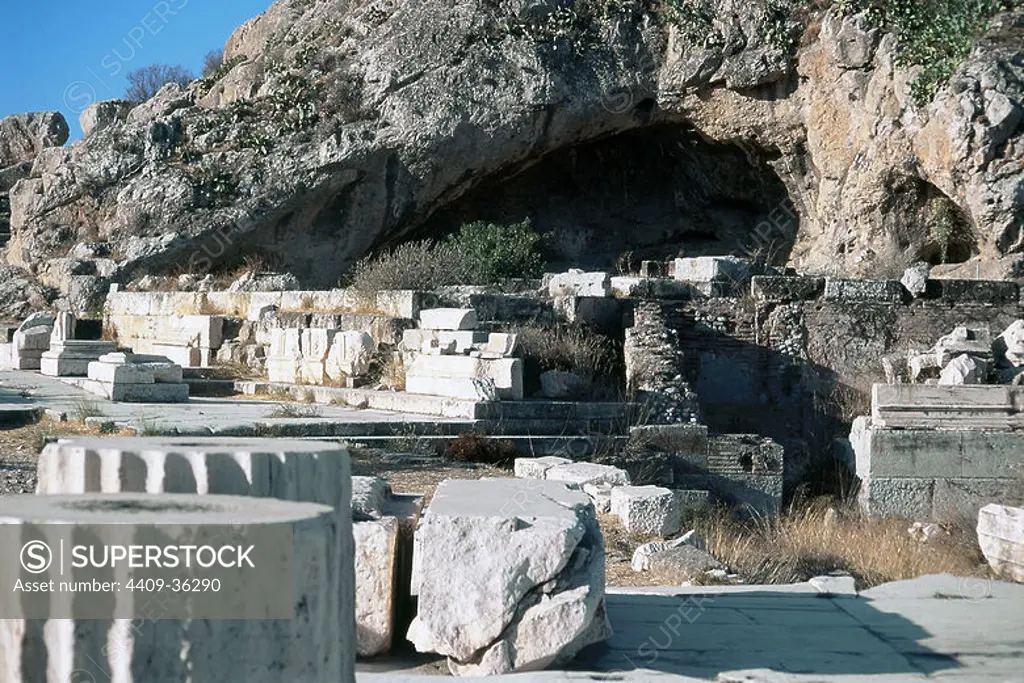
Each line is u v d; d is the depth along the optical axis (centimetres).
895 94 3412
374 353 2231
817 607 902
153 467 440
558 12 3881
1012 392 2055
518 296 2389
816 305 2659
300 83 3809
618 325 2442
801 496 2112
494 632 693
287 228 3722
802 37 3731
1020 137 3105
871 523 1878
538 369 2161
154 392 2023
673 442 1947
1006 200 3078
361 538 728
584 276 2525
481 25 3822
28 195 3825
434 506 741
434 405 1911
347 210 3762
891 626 845
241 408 1945
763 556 1194
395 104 3747
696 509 1695
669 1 3878
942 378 2164
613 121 3916
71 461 445
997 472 2039
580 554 723
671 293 2642
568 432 1919
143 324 2852
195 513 378
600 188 4253
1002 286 2717
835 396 2600
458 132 3756
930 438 2034
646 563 1098
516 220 4206
